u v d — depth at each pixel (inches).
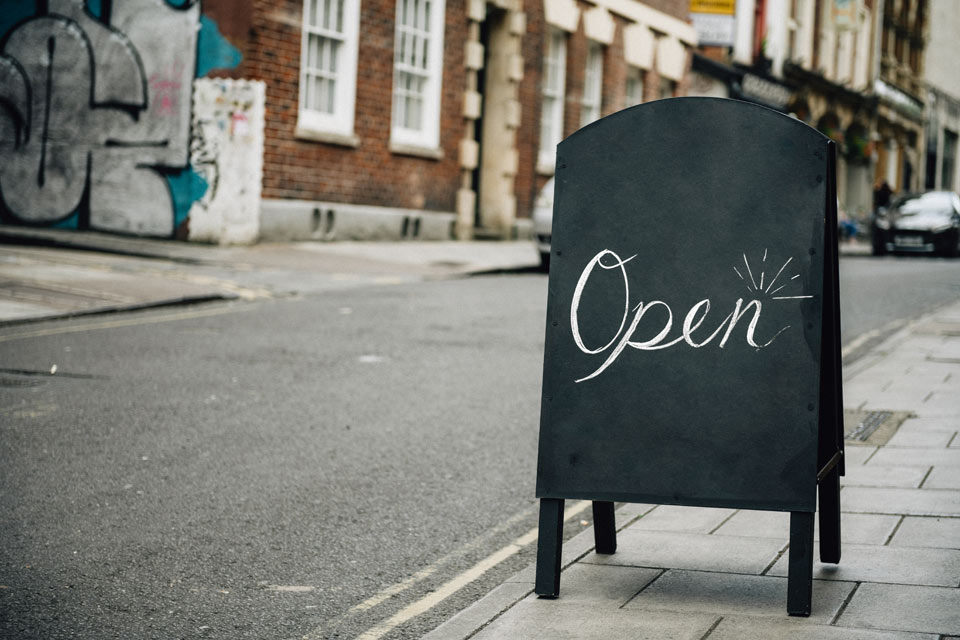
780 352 138.4
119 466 212.8
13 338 343.6
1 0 660.7
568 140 147.4
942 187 2320.4
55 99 655.1
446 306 455.5
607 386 144.0
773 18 1348.4
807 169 139.3
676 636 129.6
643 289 143.7
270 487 203.2
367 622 143.4
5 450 221.0
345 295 481.1
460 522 187.8
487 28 846.5
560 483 144.9
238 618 143.6
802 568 135.5
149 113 635.5
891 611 135.9
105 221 649.0
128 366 307.0
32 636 135.6
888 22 1843.0
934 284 626.2
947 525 171.2
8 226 660.1
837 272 149.1
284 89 641.6
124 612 144.5
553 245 147.2
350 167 697.6
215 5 622.2
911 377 305.3
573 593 146.5
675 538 171.5
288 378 300.2
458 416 264.8
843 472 158.9
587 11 930.1
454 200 795.4
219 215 619.8
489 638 130.8
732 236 141.1
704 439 140.3
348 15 685.9
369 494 201.5
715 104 142.3
